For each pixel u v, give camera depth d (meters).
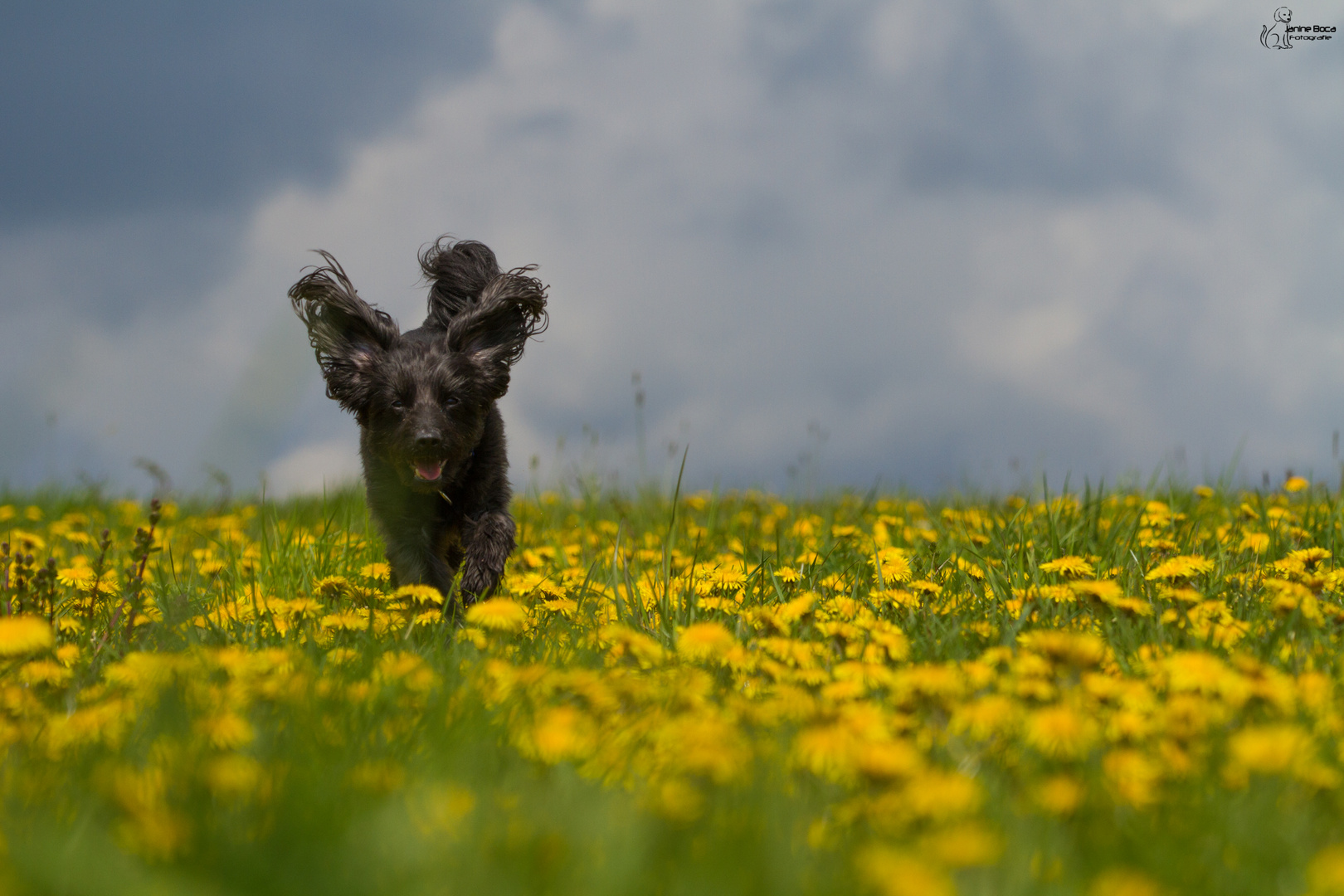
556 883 2.09
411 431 7.32
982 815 2.54
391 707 3.35
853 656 4.11
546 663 4.14
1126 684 3.31
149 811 2.29
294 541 7.43
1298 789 2.70
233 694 3.32
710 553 7.74
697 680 3.60
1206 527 7.57
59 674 3.91
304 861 2.17
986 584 5.67
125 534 9.19
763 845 2.23
